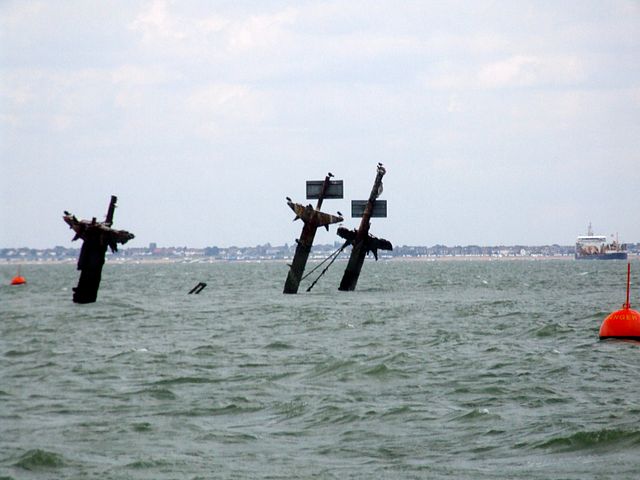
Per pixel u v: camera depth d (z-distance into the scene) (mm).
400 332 117500
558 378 77062
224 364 89938
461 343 103375
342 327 124438
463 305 163625
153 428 61906
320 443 57719
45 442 58438
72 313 153000
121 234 159750
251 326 128500
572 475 49125
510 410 65125
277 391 74125
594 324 121812
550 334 110188
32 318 146125
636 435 55469
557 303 168500
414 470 51281
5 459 54656
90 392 74938
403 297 192000
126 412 67000
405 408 66250
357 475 50625
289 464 53031
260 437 59375
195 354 97750
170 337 115688
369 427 61250
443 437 58188
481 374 80188
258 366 88000
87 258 165875
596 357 88438
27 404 70250
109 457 55031
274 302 176500
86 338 115938
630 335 101312
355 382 77688
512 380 76625
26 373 86125
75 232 161875
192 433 60438
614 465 50625
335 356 93625
